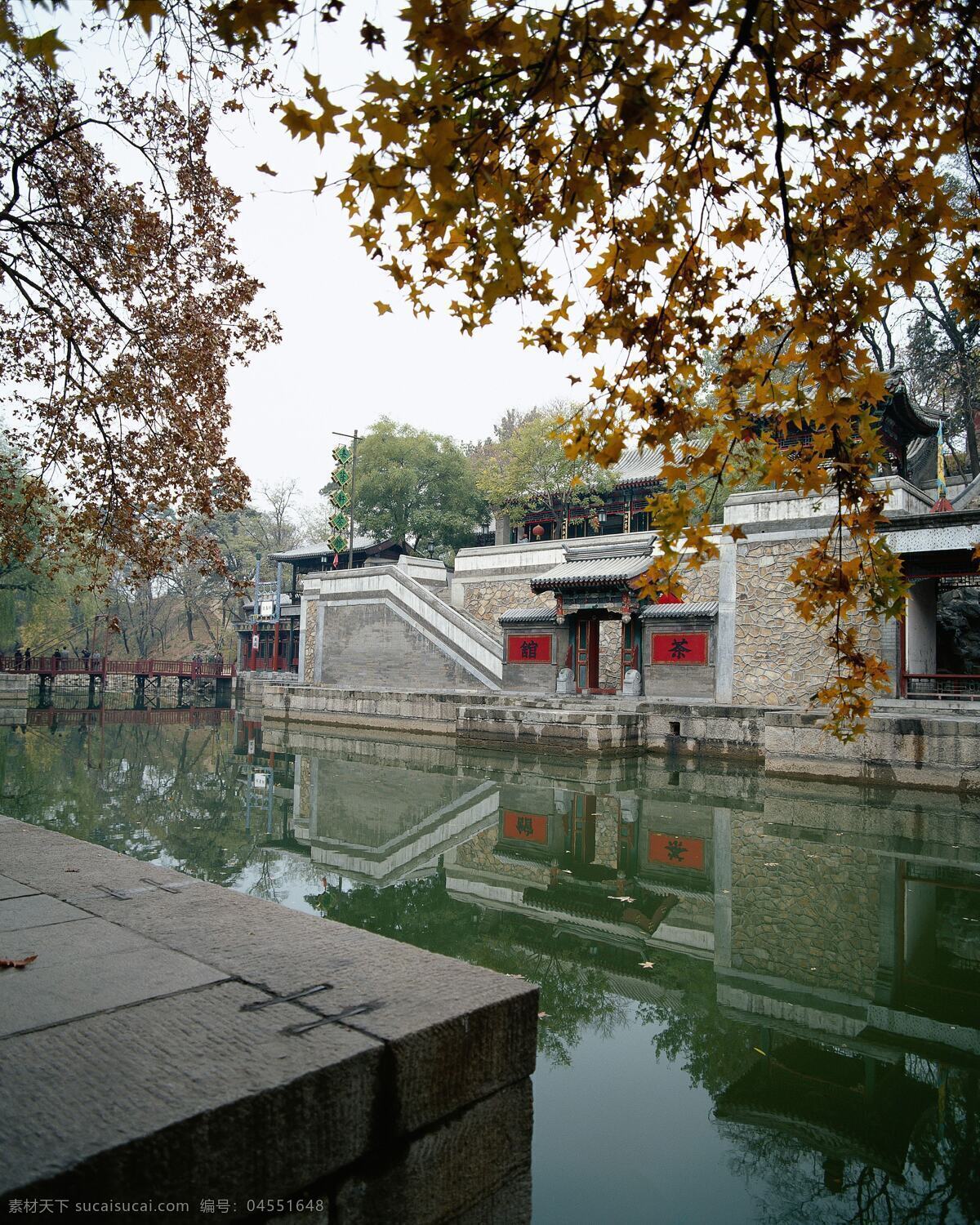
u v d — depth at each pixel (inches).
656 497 143.8
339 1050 95.1
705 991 254.8
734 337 148.3
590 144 112.7
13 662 1706.4
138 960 125.4
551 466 1453.0
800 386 143.3
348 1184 95.5
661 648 919.0
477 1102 110.0
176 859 413.1
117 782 665.6
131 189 362.9
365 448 1702.8
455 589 1334.9
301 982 116.8
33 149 322.7
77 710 1595.7
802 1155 165.6
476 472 1807.3
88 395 370.6
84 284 354.9
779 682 820.0
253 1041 97.3
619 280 140.0
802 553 813.2
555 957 285.4
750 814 536.7
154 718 1439.5
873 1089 193.3
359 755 869.2
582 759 797.9
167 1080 87.4
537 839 486.0
